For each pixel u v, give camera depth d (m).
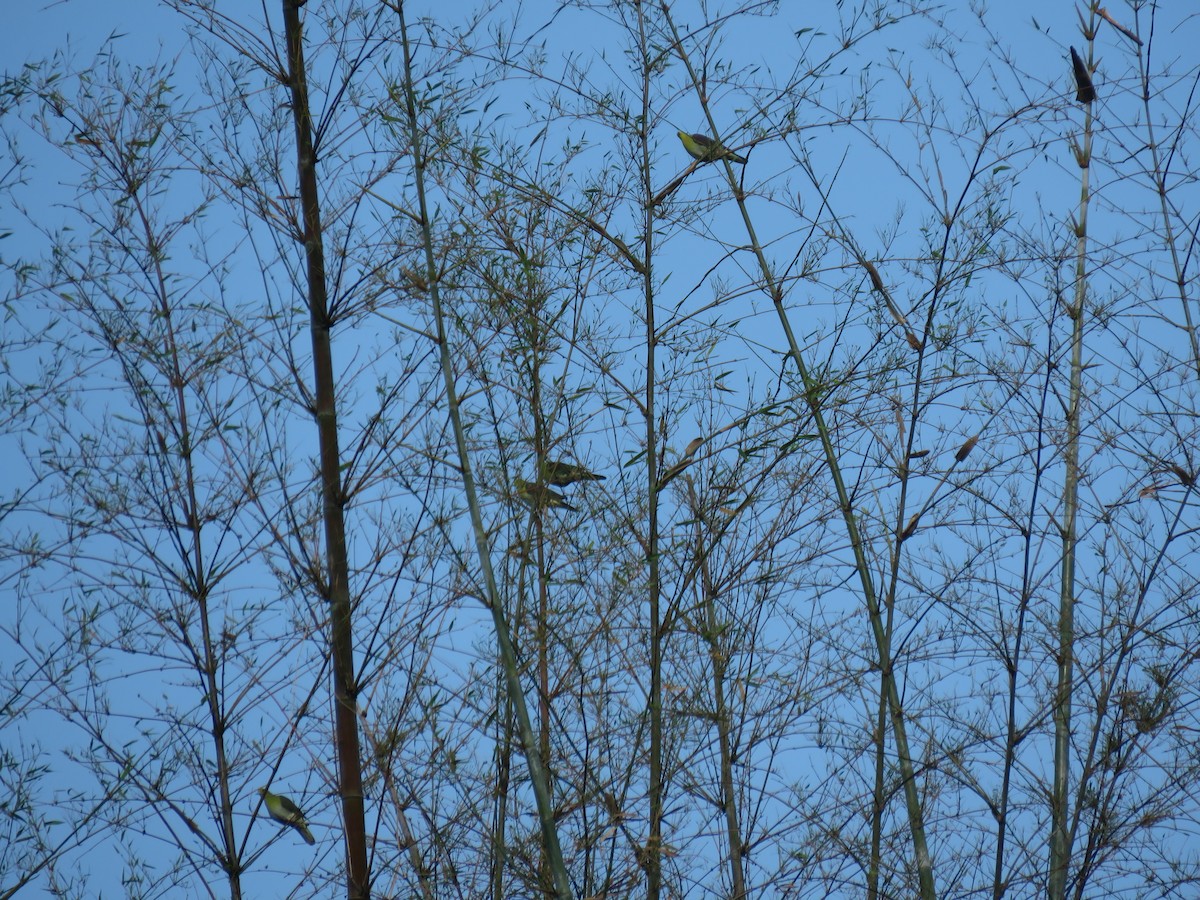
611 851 5.24
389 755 5.02
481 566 5.08
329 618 5.13
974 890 5.57
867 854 5.55
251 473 5.27
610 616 5.44
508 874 5.29
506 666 5.06
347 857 4.99
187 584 5.27
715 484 5.65
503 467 5.51
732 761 5.55
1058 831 5.60
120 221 5.51
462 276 5.62
